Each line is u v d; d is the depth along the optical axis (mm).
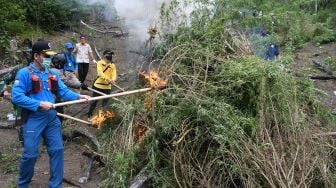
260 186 4230
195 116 4797
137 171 4879
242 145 4488
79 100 4746
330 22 14688
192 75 5270
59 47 13867
